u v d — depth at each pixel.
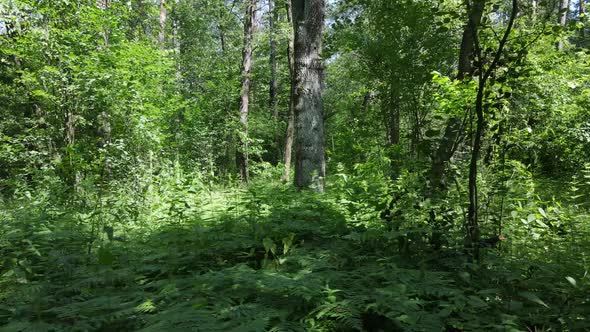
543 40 7.04
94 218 6.37
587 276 3.81
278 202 6.91
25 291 3.47
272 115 26.50
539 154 11.04
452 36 8.68
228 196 8.81
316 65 9.46
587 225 5.66
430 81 8.34
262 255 4.83
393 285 3.37
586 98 10.99
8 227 5.54
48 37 10.02
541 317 3.28
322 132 9.51
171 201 6.65
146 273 4.30
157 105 12.70
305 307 3.29
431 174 4.86
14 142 10.44
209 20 24.52
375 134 11.27
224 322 2.81
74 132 10.69
